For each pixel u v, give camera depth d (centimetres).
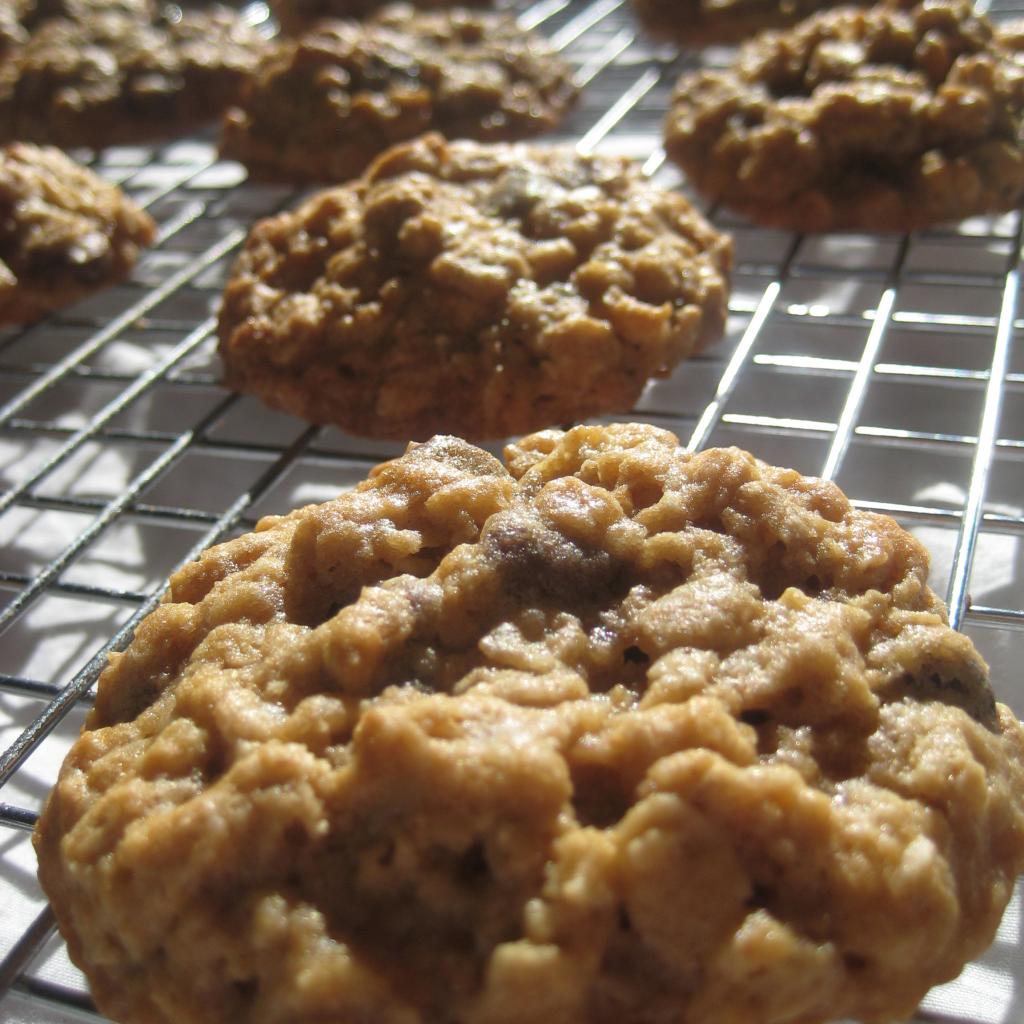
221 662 11
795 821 9
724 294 18
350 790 9
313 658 11
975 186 20
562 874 9
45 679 16
